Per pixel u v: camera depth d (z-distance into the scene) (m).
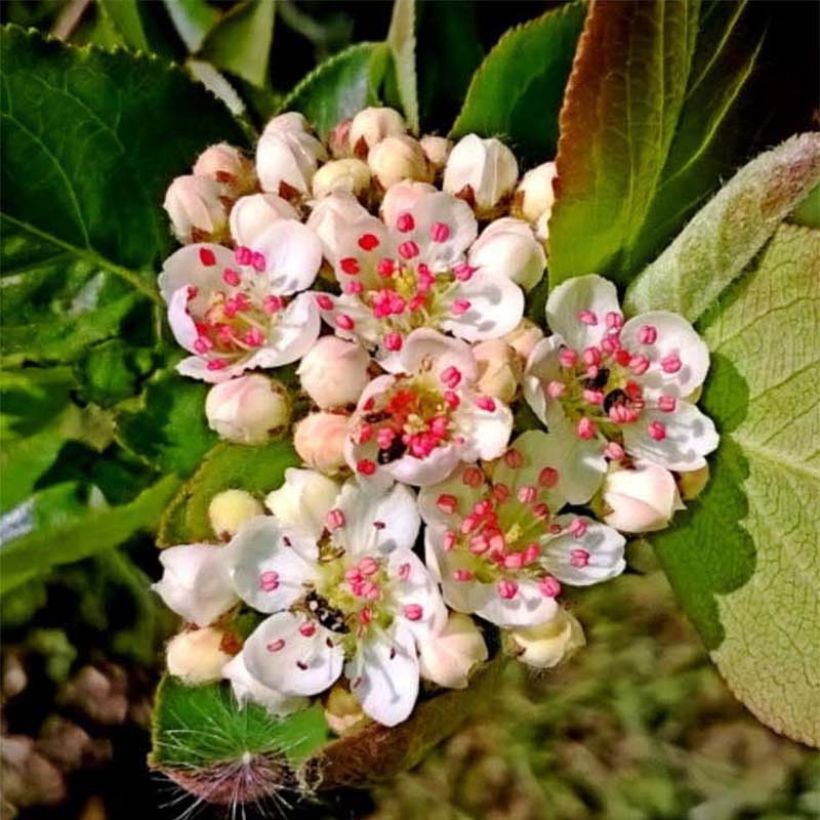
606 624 0.18
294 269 0.09
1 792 0.17
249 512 0.09
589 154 0.09
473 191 0.09
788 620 0.09
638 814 0.18
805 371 0.09
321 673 0.09
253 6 0.13
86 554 0.11
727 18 0.10
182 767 0.09
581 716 0.18
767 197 0.09
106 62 0.10
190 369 0.09
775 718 0.09
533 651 0.09
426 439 0.08
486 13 0.13
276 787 0.09
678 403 0.09
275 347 0.09
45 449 0.12
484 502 0.09
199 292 0.09
